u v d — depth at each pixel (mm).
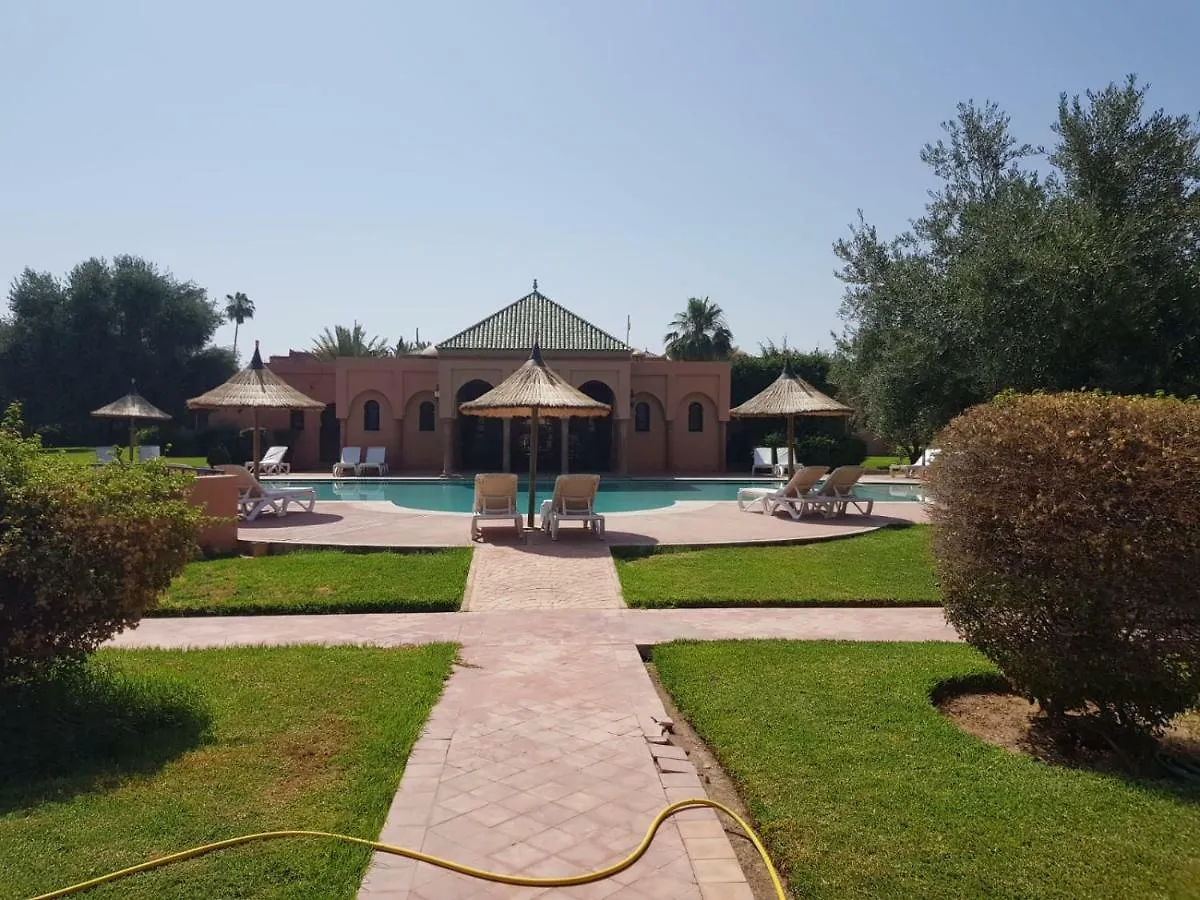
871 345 13453
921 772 4422
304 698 5582
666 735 5062
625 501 20656
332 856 3543
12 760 4488
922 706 5473
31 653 4758
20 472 4828
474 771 4500
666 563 10773
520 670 6395
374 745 4762
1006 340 10664
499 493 12633
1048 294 10211
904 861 3516
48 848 3566
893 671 6273
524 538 12492
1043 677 5121
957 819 3887
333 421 31375
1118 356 10234
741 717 5262
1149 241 10172
